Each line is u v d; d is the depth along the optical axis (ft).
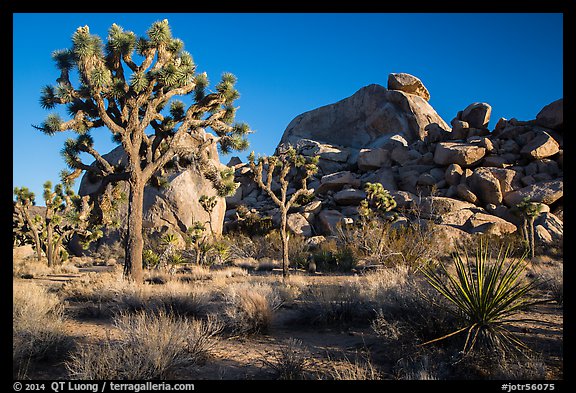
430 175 163.73
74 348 17.20
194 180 140.67
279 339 19.71
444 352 15.31
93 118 43.52
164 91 43.73
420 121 221.87
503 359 14.07
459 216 133.69
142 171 42.98
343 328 21.53
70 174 47.34
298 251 100.89
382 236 59.11
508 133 168.66
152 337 14.84
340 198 164.14
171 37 42.37
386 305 22.15
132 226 41.39
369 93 241.14
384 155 191.93
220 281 45.78
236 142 49.83
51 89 40.75
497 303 15.94
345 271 66.28
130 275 40.40
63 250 98.37
